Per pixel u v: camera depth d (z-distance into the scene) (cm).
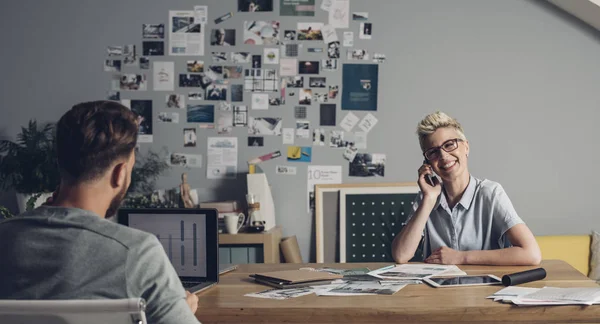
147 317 123
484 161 408
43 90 416
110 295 121
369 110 410
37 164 372
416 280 217
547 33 404
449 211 269
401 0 408
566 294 187
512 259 239
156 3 412
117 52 414
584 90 404
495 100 407
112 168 130
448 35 407
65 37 415
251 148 413
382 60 409
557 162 406
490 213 264
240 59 412
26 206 348
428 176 266
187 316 124
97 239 123
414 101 409
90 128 128
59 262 121
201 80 413
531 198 407
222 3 412
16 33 415
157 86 414
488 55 406
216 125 414
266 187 394
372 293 198
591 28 402
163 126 414
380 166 410
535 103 406
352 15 409
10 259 124
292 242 397
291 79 412
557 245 377
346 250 407
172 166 415
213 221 218
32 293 122
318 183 412
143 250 123
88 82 415
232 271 243
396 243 260
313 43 411
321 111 411
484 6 406
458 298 191
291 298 194
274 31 412
